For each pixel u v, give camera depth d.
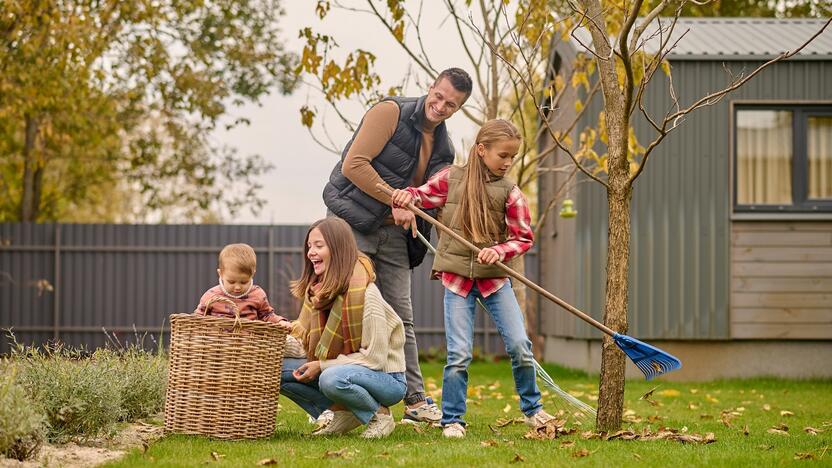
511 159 5.57
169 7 18.33
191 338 5.27
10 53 14.84
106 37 14.78
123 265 16.50
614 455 4.75
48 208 22.25
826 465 4.52
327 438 5.39
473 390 9.09
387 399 5.41
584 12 5.82
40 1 13.27
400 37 8.43
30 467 4.41
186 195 21.88
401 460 4.54
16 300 16.38
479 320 16.66
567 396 5.98
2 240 16.34
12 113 14.85
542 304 16.12
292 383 5.60
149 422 6.09
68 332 16.41
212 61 20.12
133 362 6.31
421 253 6.44
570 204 9.31
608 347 5.61
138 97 19.48
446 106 6.02
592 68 8.92
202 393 5.25
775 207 11.97
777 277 11.94
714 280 11.90
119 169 21.33
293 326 5.69
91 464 4.55
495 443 5.16
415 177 6.35
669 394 9.37
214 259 16.59
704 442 5.34
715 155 11.90
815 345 12.01
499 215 5.60
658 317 11.89
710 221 11.91
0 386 4.53
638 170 5.49
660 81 11.86
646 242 11.91
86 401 5.18
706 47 11.99
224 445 5.01
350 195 6.22
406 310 6.39
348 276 5.30
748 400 8.96
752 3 22.62
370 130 6.07
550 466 4.41
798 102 11.91
